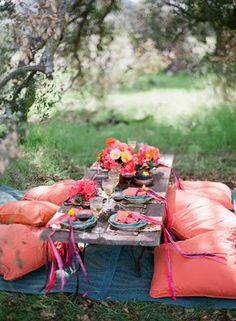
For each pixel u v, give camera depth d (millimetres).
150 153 4539
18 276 3684
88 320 3375
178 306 3473
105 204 3846
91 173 4652
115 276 3771
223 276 3422
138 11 8180
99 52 8320
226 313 3385
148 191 3992
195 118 8422
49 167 6242
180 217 4121
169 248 3746
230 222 4020
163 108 9922
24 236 3844
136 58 8969
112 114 9336
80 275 3770
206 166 6602
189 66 8461
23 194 5406
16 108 4602
